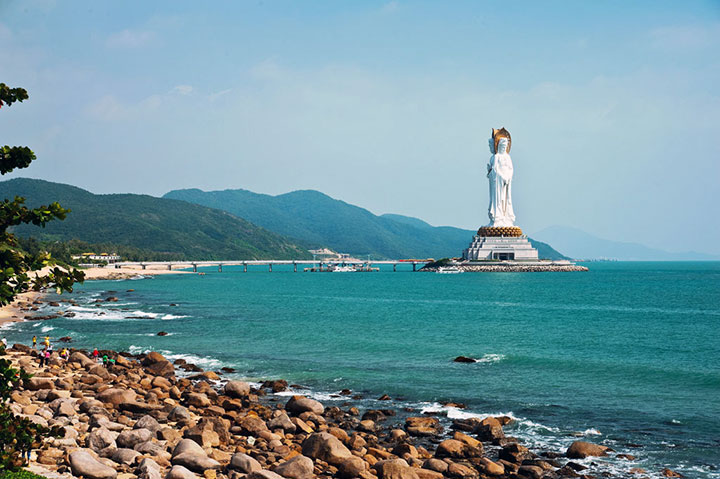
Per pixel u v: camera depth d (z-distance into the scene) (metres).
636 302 125.75
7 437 15.49
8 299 15.72
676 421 34.19
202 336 68.56
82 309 101.62
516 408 37.06
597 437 31.34
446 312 101.62
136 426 27.80
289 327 77.44
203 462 23.03
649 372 47.59
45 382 35.78
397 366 50.44
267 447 27.25
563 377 45.91
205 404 35.09
